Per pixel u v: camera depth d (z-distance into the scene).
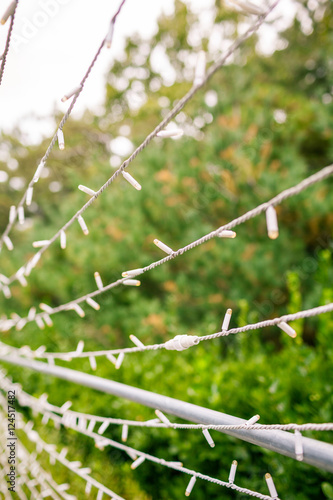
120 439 2.42
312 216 4.55
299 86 11.20
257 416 0.69
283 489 1.53
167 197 5.24
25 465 1.97
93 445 2.50
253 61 10.50
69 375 1.43
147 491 2.17
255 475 1.71
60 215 7.20
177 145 5.73
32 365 1.71
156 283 5.32
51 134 10.61
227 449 1.77
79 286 5.40
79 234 5.74
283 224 4.85
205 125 6.41
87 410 2.49
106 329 4.84
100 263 5.09
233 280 4.48
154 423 0.97
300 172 4.87
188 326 4.59
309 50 10.85
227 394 1.88
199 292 4.52
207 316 3.94
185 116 6.82
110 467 2.32
